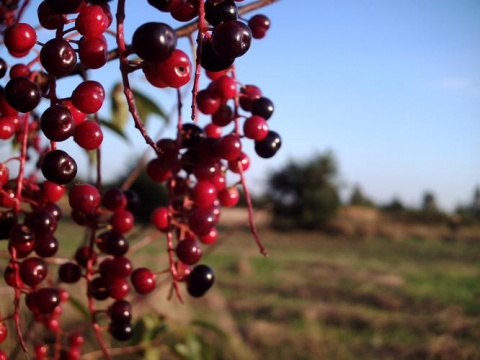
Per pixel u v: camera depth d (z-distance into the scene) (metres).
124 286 0.20
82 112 0.15
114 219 0.20
